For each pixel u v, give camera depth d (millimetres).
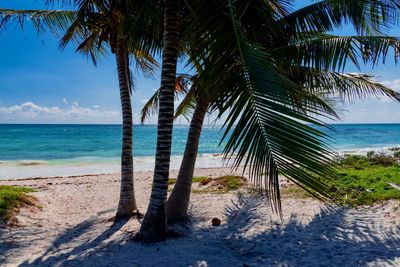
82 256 5430
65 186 13453
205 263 4930
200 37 3875
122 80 7676
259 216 7559
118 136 55094
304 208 7953
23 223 7641
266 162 2873
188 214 7969
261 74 3168
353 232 6109
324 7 6871
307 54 6703
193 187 12062
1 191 9336
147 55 8414
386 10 5727
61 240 6539
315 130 2898
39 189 12359
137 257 5180
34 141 43156
